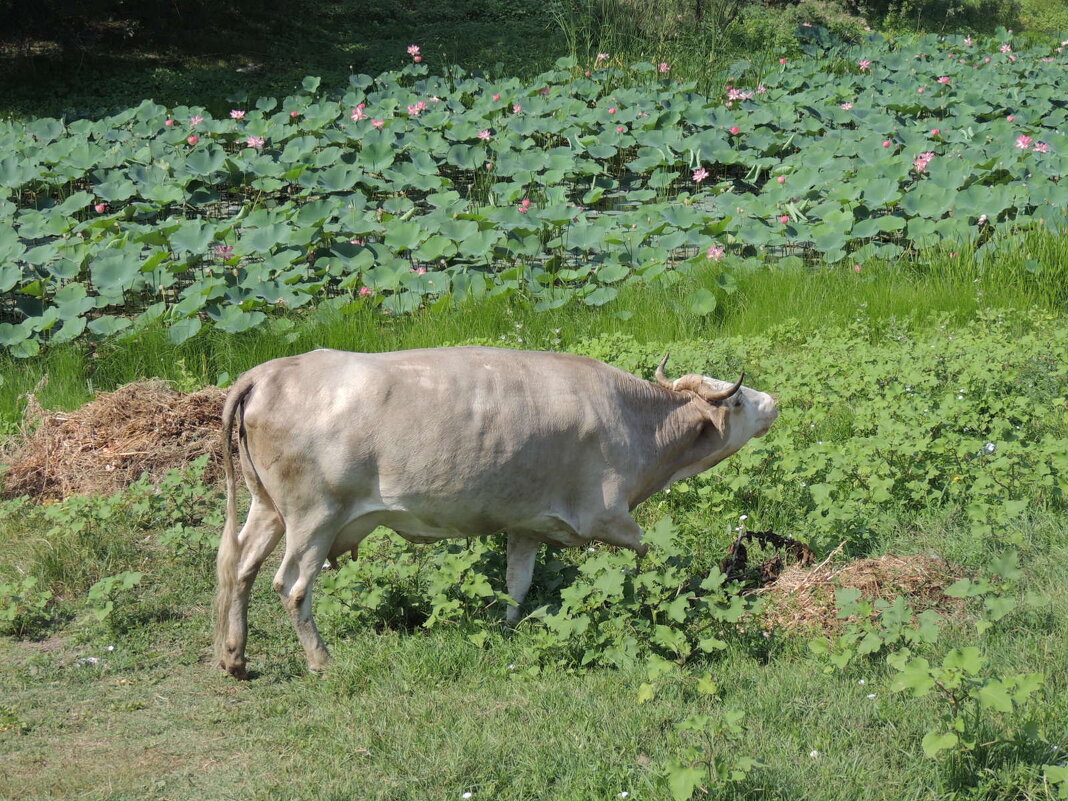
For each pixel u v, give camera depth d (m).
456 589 6.90
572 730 5.36
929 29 32.78
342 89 24.70
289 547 6.12
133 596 7.32
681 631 5.99
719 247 14.55
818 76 24.88
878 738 5.17
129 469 9.25
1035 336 11.72
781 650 6.17
